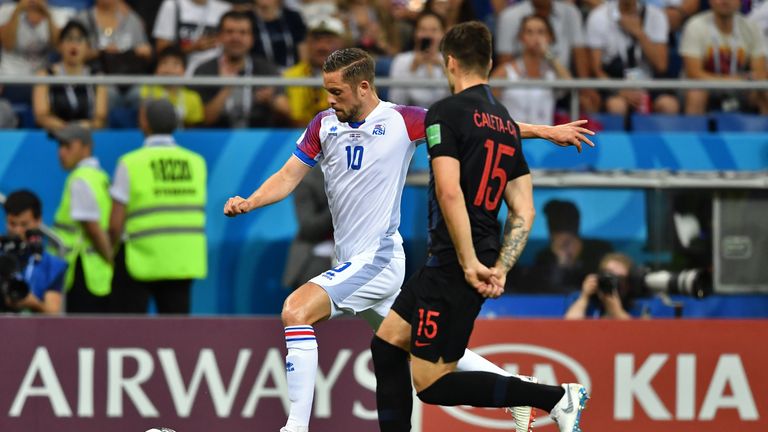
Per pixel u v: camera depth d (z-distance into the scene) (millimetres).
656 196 25750
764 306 25656
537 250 25500
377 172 17500
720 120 27391
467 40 16312
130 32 30953
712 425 23125
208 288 26703
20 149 26594
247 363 22766
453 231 15461
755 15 33219
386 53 31125
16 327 22781
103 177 26109
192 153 26266
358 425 22734
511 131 16266
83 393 22719
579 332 23109
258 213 26703
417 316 16281
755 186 25750
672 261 25641
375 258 17609
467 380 16375
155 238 25812
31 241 24844
